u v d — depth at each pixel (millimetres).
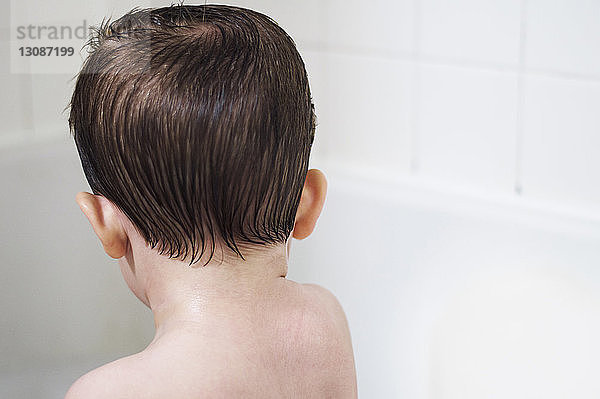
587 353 977
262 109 464
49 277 458
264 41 485
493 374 1034
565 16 1062
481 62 1160
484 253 1094
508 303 1053
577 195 1089
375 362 1093
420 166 1249
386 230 1163
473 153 1190
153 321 492
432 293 1114
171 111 441
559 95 1087
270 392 481
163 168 448
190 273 476
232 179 462
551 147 1105
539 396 1000
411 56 1235
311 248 1097
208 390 451
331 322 554
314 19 1207
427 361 1079
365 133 1299
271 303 507
